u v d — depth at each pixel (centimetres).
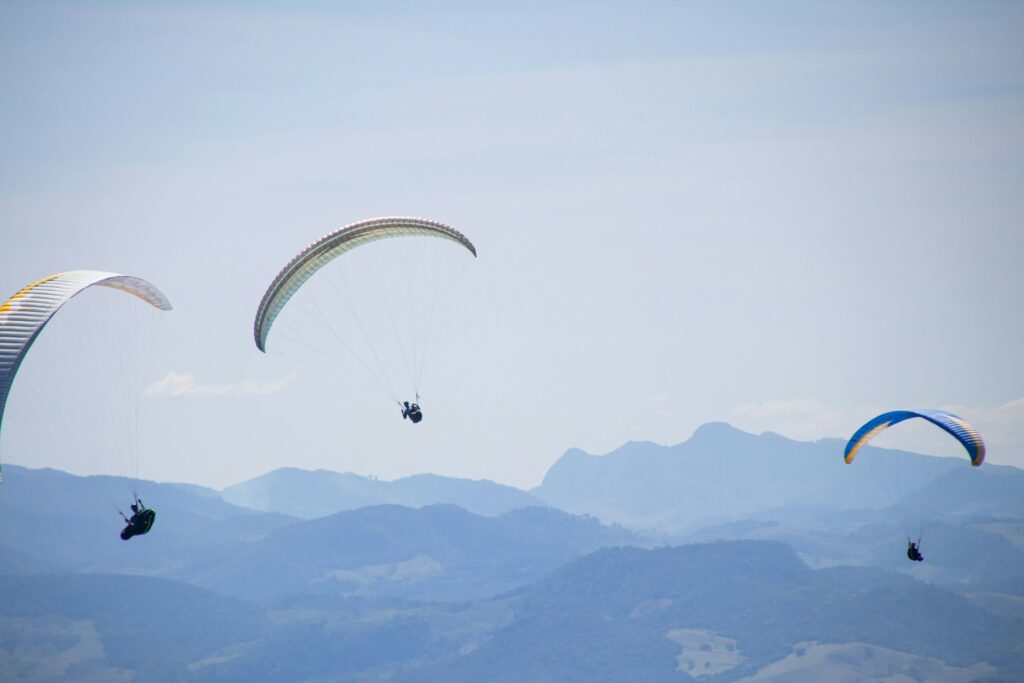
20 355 15662
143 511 16475
